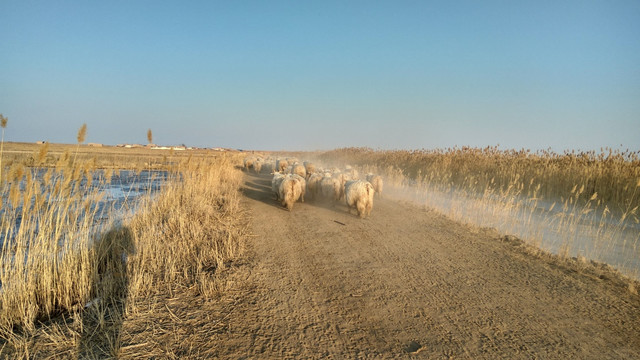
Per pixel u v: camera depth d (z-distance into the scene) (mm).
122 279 5754
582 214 11727
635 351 4129
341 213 12016
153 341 4125
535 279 6223
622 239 8914
